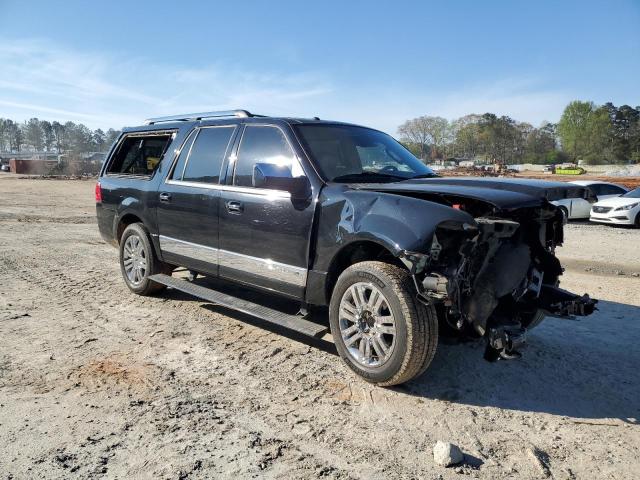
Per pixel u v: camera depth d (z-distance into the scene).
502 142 124.62
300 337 4.86
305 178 4.20
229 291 6.19
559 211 4.21
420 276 3.50
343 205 3.93
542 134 128.88
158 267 5.95
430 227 3.42
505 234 3.56
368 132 5.24
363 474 2.78
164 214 5.58
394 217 3.61
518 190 3.80
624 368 4.28
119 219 6.36
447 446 2.90
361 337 3.84
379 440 3.12
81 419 3.27
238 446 3.01
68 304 5.79
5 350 4.37
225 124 5.18
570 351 4.64
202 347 4.56
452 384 3.91
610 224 16.45
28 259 8.33
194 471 2.76
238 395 3.66
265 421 3.31
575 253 10.33
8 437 3.04
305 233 4.15
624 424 3.39
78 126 158.38
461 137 126.50
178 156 5.57
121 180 6.36
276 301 5.80
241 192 4.68
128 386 3.75
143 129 6.29
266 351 4.50
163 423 3.25
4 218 14.19
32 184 34.50
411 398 3.67
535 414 3.49
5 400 3.49
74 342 4.60
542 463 2.91
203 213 5.05
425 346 3.54
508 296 3.94
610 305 6.20
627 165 106.38
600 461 2.96
